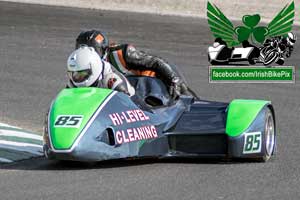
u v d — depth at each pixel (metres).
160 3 80.25
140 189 24.39
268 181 25.75
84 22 70.38
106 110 27.23
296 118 40.69
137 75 31.20
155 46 60.66
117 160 29.33
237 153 28.47
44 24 68.69
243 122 28.67
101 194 23.69
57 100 28.00
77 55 28.95
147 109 29.00
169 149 29.39
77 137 26.48
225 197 23.42
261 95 47.22
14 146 32.75
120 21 71.50
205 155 28.97
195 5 80.00
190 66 54.66
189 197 23.39
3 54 56.91
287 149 32.44
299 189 24.64
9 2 80.19
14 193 23.94
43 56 56.81
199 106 31.52
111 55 31.03
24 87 47.72
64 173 27.06
